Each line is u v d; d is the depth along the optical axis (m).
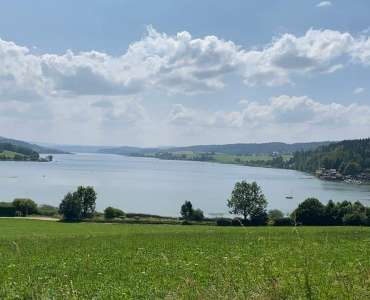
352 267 13.91
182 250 25.45
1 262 20.88
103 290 12.73
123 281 14.52
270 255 18.11
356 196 168.62
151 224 94.25
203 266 16.84
